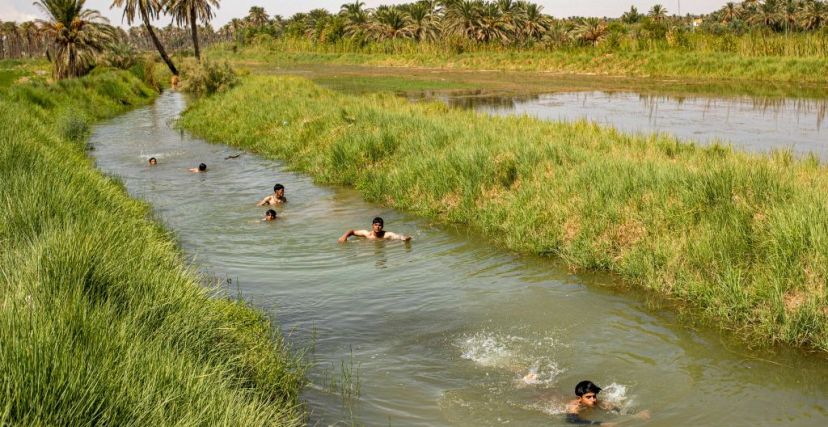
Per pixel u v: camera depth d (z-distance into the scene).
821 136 22.31
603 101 35.94
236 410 5.18
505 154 14.81
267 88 36.72
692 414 6.30
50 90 36.69
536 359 7.50
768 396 6.63
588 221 11.27
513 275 10.37
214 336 6.88
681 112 29.94
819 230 8.59
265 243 12.37
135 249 8.48
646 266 9.79
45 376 4.34
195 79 44.09
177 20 62.97
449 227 13.23
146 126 31.67
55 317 5.21
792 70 46.84
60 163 13.01
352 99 29.98
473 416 6.29
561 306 9.05
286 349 7.57
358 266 10.95
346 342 7.98
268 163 20.98
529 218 12.07
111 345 5.19
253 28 140.38
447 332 8.24
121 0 55.78
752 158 14.30
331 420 6.19
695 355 7.57
